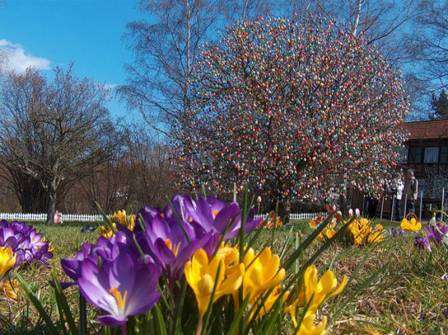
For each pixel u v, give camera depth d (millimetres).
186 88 22703
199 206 1095
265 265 1050
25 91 26797
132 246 1118
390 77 18875
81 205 30531
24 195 30547
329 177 17562
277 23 18344
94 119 26844
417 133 35469
